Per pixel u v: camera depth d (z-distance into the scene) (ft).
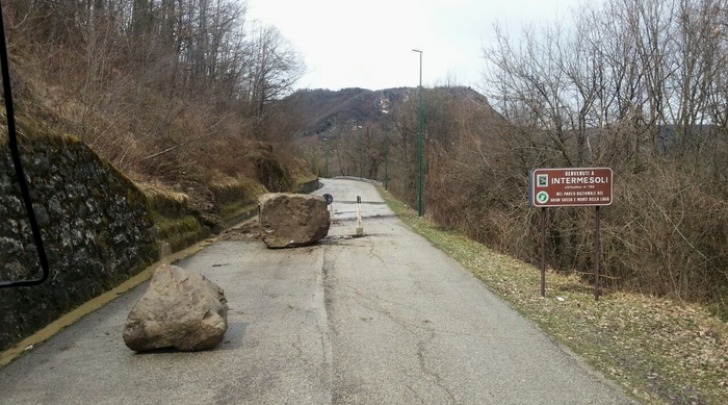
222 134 97.04
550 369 19.12
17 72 35.06
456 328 24.16
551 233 56.85
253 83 139.64
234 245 51.96
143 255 38.22
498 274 39.29
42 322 23.43
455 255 47.52
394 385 17.39
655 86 56.03
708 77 51.85
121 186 37.52
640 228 44.86
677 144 54.19
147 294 20.44
